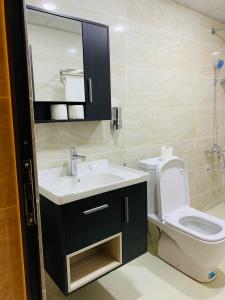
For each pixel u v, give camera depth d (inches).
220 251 62.7
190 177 105.8
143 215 61.2
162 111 89.2
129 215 57.4
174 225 69.4
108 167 72.2
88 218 49.2
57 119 58.5
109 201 52.6
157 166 74.3
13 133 25.3
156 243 89.2
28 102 25.9
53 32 57.9
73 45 60.7
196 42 98.3
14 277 27.4
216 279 70.0
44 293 30.0
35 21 55.2
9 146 25.3
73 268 56.1
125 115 77.8
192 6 92.1
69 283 48.4
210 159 115.6
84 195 47.6
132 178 57.4
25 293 28.4
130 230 58.3
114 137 75.9
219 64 106.9
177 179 79.4
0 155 24.8
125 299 63.4
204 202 115.5
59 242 46.6
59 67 59.7
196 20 96.8
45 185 54.4
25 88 25.6
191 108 101.0
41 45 56.8
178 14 89.5
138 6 76.5
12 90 24.8
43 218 52.1
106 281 70.1
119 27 72.4
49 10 56.9
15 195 26.2
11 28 24.1
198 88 102.8
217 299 62.6
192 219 76.4
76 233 47.7
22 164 26.0
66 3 60.9
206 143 111.8
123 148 78.7
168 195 76.1
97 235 51.4
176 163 79.0
